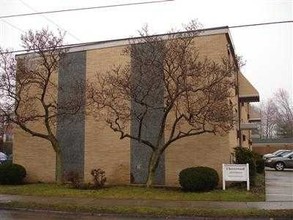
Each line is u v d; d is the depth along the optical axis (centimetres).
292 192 1920
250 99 2770
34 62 2297
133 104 2222
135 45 2061
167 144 1983
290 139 6594
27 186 2145
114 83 2014
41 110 2442
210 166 2088
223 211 1382
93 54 2369
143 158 2228
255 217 1320
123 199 1722
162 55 1884
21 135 2505
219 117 1827
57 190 1958
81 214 1431
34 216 1385
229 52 2281
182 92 1872
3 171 2261
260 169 2886
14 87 2200
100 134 2325
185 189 1895
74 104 2183
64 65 2370
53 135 2253
